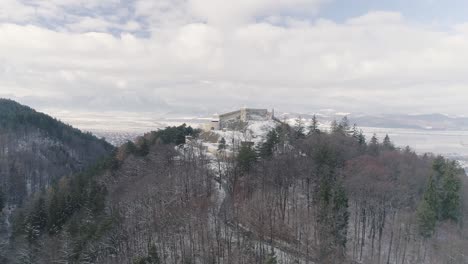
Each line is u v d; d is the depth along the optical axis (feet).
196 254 250.37
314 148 359.25
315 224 256.11
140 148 456.04
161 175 358.43
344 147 389.60
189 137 554.46
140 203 310.45
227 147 476.13
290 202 312.09
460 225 280.31
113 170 415.23
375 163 337.72
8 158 624.59
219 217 291.79
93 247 257.34
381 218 290.15
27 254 276.62
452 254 248.52
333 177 300.81
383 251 273.95
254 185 319.47
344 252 248.93
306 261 227.81
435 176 302.45
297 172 324.60
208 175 354.95
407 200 299.38
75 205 332.19
